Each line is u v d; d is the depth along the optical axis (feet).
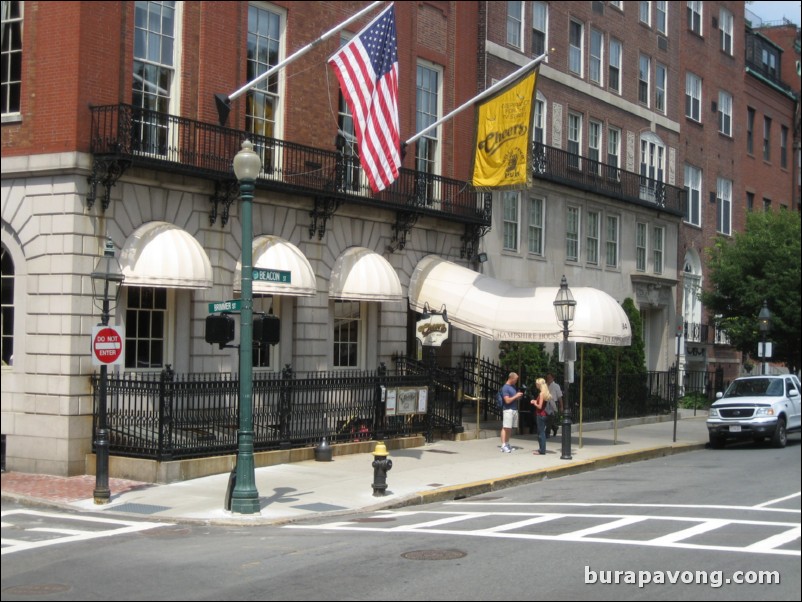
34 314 60.34
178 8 66.85
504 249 100.58
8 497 52.44
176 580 33.12
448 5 94.22
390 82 69.15
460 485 58.85
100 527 45.19
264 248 68.74
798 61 189.06
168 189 64.69
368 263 77.51
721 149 153.69
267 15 74.23
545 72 108.88
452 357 93.40
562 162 110.22
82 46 59.93
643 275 126.11
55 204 59.88
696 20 147.74
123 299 62.49
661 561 36.24
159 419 57.11
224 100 64.69
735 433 90.38
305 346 75.36
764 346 117.91
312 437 68.49
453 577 33.30
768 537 41.50
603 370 110.22
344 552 38.04
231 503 48.57
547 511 50.55
